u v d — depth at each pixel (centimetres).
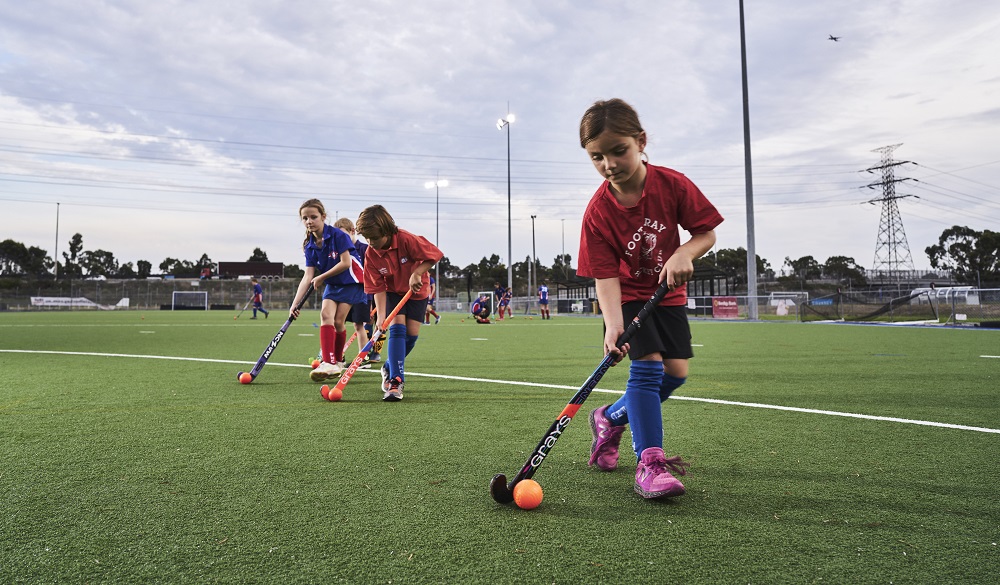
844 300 2064
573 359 638
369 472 212
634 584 126
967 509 173
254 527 159
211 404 352
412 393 401
